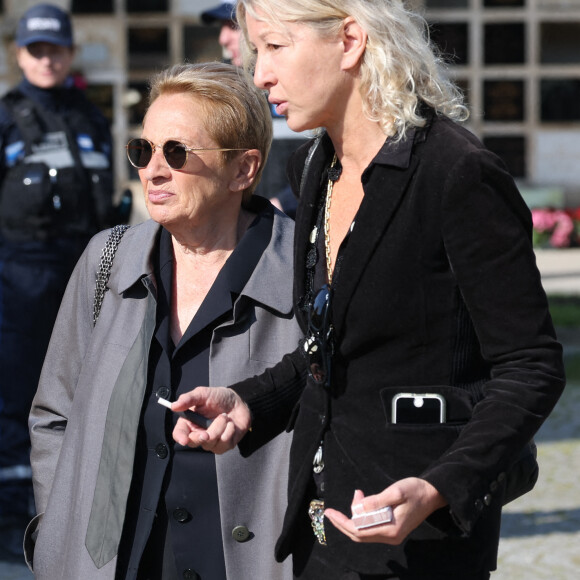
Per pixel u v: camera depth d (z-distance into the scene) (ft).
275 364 21.38
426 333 17.33
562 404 63.31
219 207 22.06
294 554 19.22
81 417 21.67
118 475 20.84
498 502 17.60
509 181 16.83
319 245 18.88
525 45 153.48
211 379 21.26
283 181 36.11
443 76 18.33
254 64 19.83
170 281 22.11
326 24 17.66
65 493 21.74
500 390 16.69
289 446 21.11
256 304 21.67
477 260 16.78
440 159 17.11
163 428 21.03
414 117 17.42
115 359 21.50
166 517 21.11
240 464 20.95
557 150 155.53
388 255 17.29
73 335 22.81
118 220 44.14
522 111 154.81
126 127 128.98
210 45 131.03
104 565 20.59
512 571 39.04
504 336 16.76
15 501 42.68
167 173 21.49
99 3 128.67
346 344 17.74
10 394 42.37
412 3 19.15
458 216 16.83
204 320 21.35
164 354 21.45
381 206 17.38
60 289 42.68
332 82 17.89
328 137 19.24
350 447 17.83
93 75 128.98
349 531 15.98
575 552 40.78
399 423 17.47
